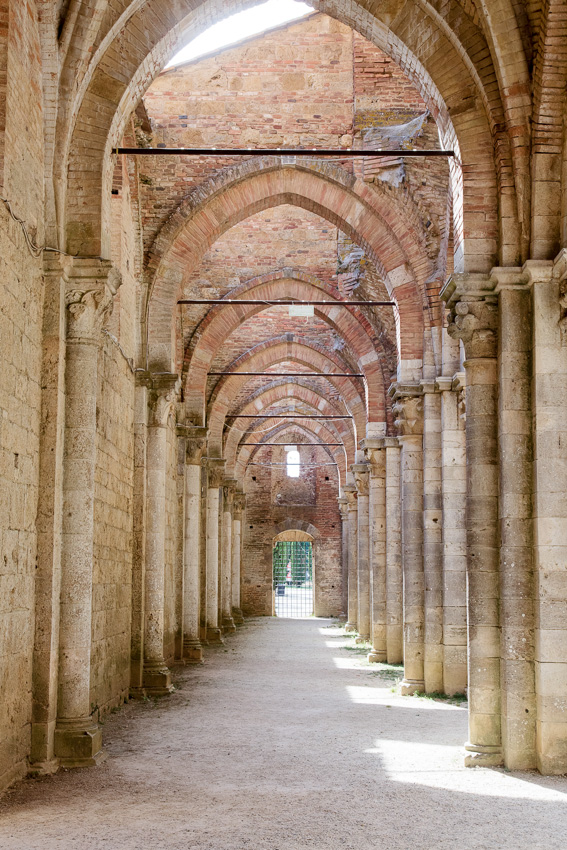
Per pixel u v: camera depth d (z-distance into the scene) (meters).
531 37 9.84
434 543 15.84
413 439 16.66
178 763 9.65
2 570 8.26
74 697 9.67
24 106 9.09
